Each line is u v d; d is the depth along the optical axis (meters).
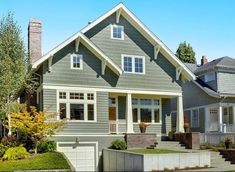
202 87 39.28
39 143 25.14
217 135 31.64
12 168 21.34
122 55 30.59
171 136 31.03
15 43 29.95
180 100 31.98
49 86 27.41
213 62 41.22
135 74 30.64
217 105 37.56
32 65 26.56
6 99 28.73
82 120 28.11
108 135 28.59
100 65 29.27
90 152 28.08
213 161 25.36
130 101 30.05
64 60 28.11
